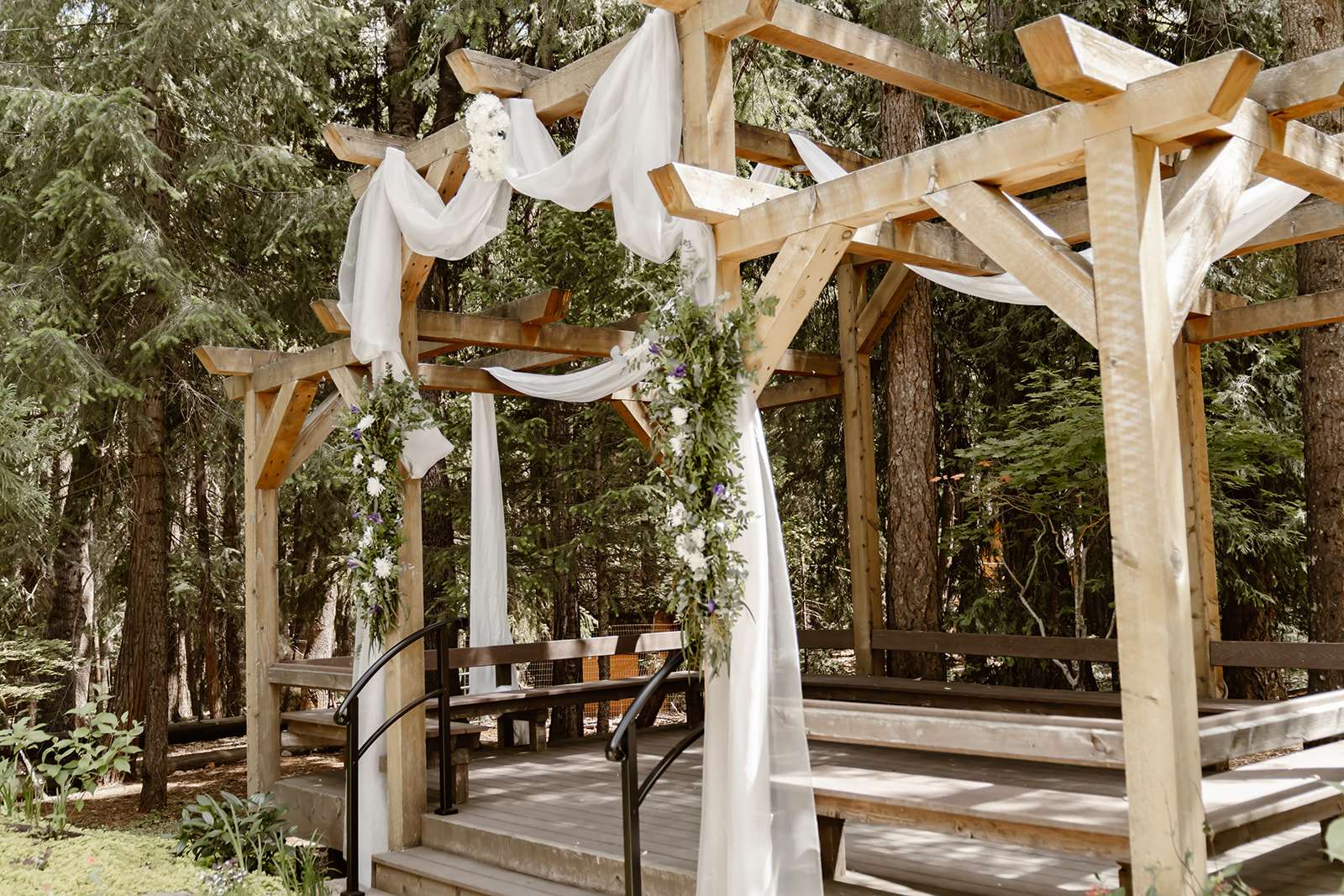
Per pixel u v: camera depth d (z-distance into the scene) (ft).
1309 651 17.90
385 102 38.19
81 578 34.06
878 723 11.34
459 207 15.88
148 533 30.17
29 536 30.27
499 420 32.63
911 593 24.68
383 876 15.96
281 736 21.91
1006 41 25.76
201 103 30.81
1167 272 9.14
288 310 32.30
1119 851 9.42
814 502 35.17
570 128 34.99
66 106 26.53
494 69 15.47
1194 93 8.52
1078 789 15.65
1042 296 9.65
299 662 22.52
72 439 30.58
